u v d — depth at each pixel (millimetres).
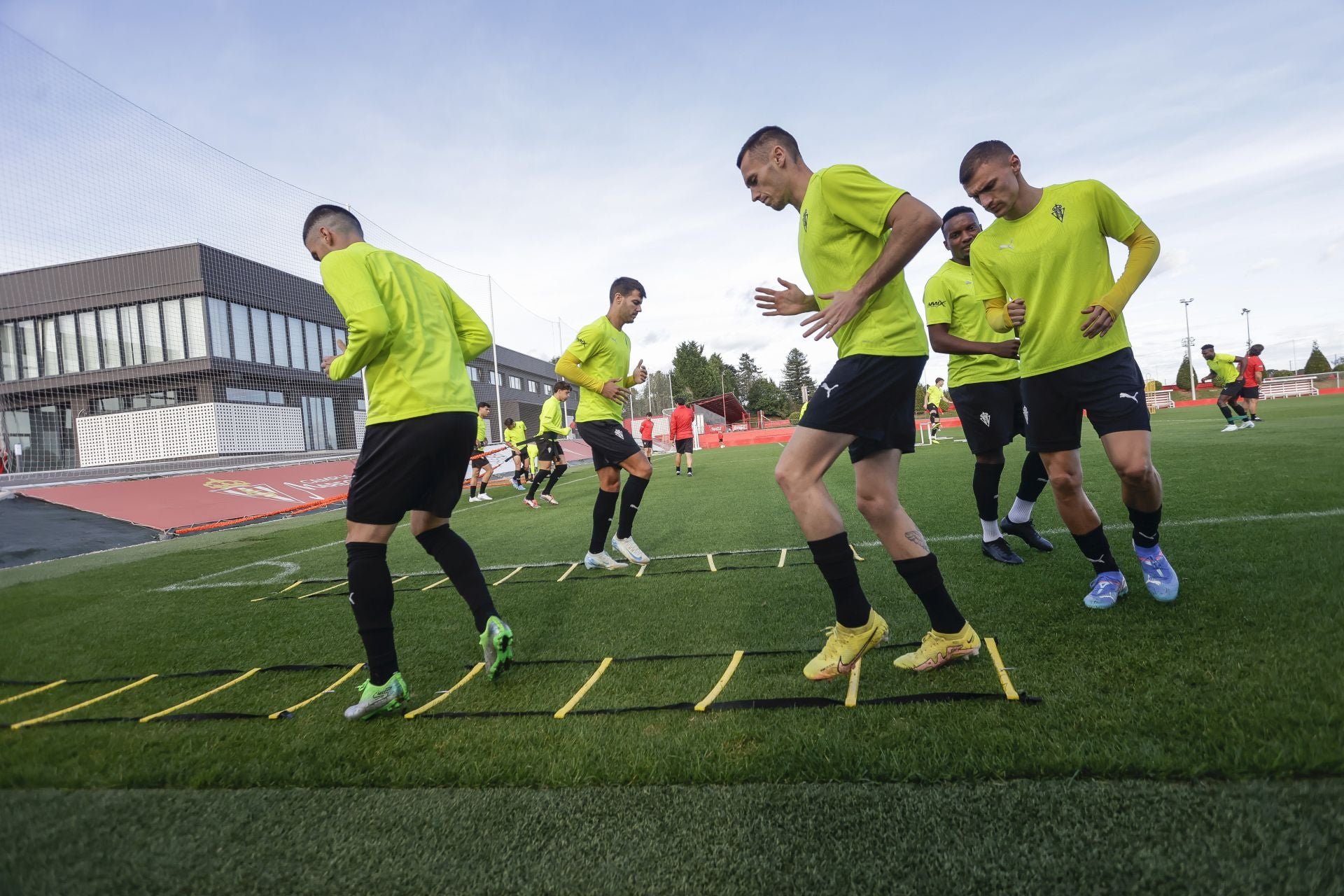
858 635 1979
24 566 5969
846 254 2016
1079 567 3197
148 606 3930
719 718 1791
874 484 2043
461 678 2334
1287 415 15164
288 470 12789
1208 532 3502
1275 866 1058
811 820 1296
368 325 1980
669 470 14391
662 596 3309
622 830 1321
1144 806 1236
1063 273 2404
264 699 2219
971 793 1331
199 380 17156
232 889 1228
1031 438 2543
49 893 1229
